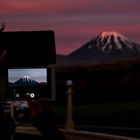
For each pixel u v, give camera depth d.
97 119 55.28
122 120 50.72
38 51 2.65
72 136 12.40
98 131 38.69
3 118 2.25
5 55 2.43
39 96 2.65
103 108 63.59
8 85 2.63
